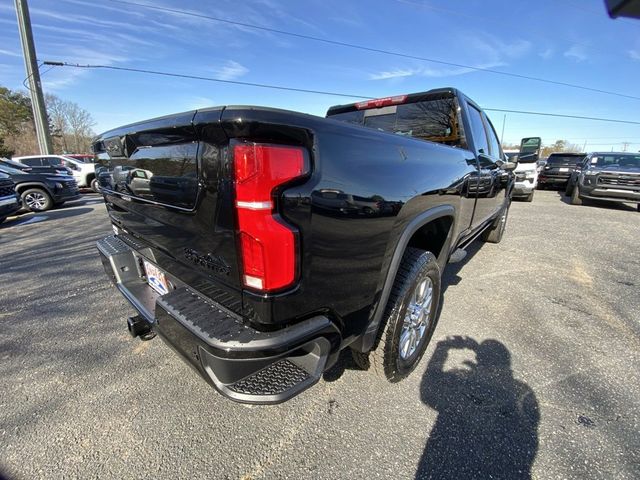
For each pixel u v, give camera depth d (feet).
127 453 5.52
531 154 18.48
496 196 13.46
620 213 29.07
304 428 6.00
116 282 7.42
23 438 5.79
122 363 7.83
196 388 7.00
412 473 5.16
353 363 7.70
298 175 3.90
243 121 3.53
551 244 18.25
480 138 11.34
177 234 5.17
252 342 3.98
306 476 5.14
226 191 3.92
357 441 5.73
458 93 9.44
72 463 5.34
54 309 10.50
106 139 6.83
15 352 8.25
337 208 4.38
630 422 6.05
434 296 7.77
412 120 10.46
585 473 5.09
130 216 6.99
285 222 3.90
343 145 4.44
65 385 7.10
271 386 4.22
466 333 9.02
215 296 4.75
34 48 52.21
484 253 16.49
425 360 7.87
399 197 5.54
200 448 5.61
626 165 32.55
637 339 8.75
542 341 8.65
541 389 6.90
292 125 3.79
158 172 5.22
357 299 5.10
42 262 15.19
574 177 38.68
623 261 15.33
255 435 5.86
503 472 5.14
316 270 4.31
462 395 6.75
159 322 5.00
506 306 10.64
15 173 28.76
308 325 4.37
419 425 6.04
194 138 4.22
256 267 3.92
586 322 9.64
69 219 25.67
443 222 7.98
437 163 6.91
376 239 5.18
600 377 7.27
